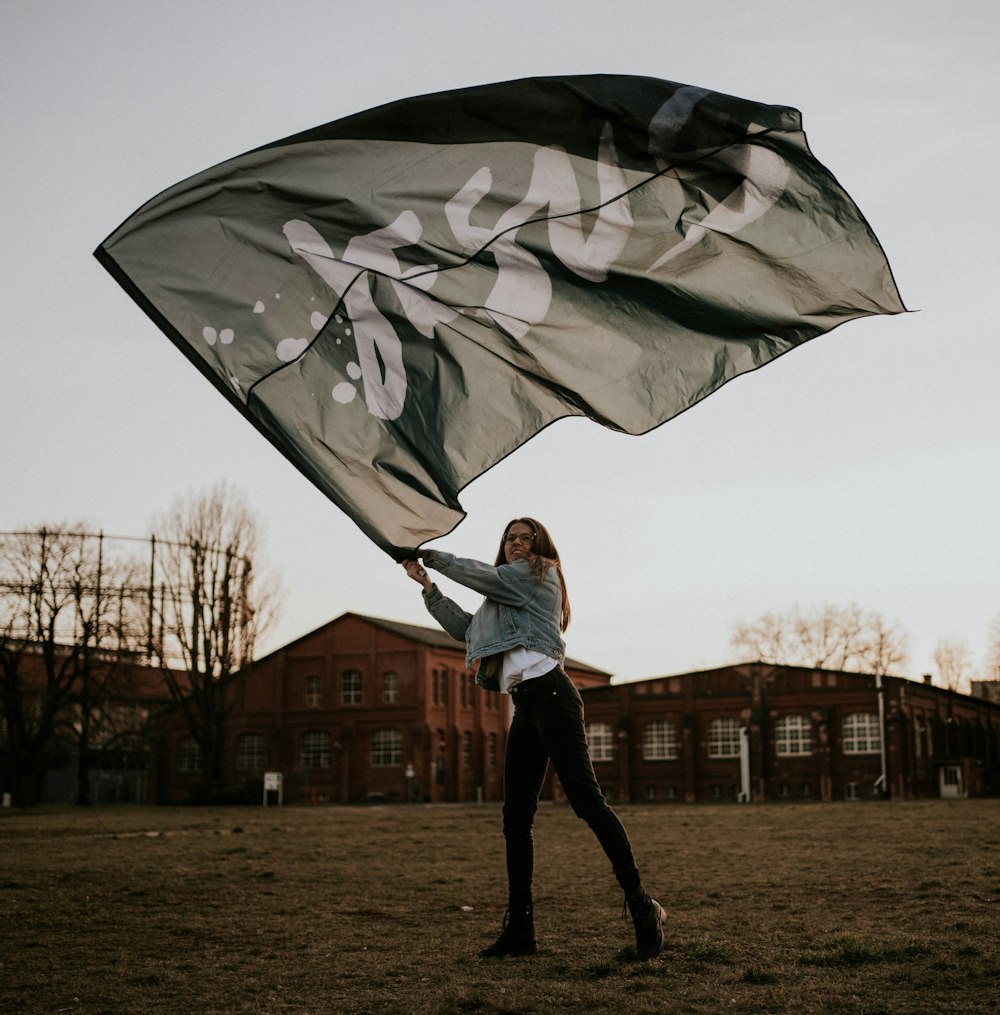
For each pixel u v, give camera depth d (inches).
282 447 200.7
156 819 1338.6
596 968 195.2
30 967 214.2
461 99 200.1
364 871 432.8
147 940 249.6
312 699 2866.6
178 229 204.8
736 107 187.2
